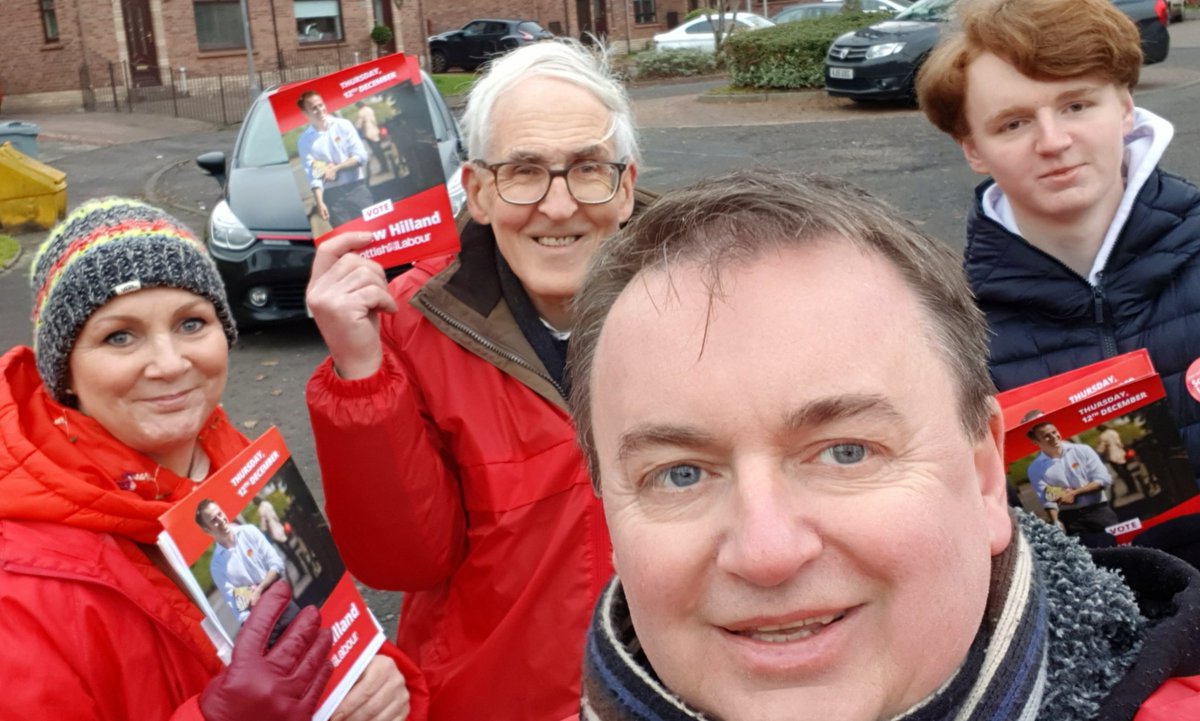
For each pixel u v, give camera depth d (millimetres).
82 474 1813
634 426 1023
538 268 2234
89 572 1702
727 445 991
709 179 1153
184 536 1671
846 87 15211
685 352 1001
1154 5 13773
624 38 36906
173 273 1875
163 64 26500
